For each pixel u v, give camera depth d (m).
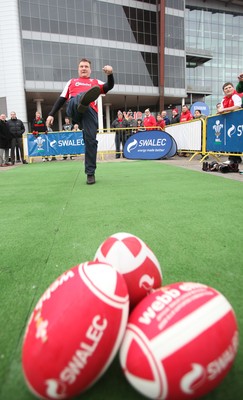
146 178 6.41
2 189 5.66
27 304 1.69
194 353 0.97
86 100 4.80
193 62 55.19
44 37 36.72
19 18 35.28
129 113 15.67
